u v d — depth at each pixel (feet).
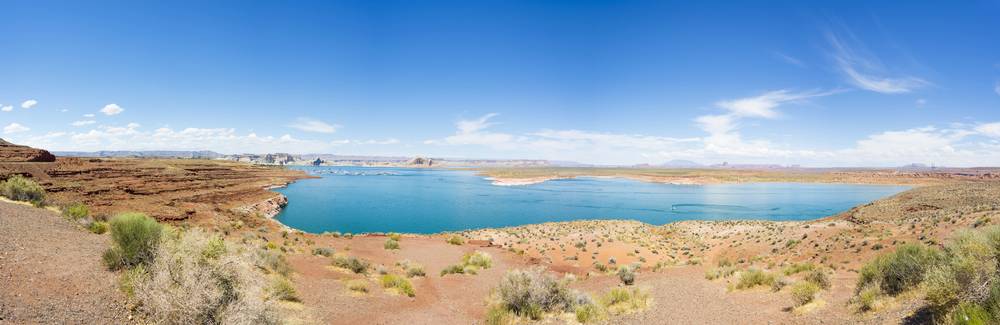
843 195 401.70
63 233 44.73
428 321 43.55
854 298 36.70
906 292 32.78
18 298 24.79
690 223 181.47
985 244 27.30
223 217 131.64
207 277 27.43
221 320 26.13
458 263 84.84
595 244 123.54
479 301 55.06
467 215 241.96
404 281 59.00
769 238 118.93
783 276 53.11
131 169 248.73
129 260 33.88
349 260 67.10
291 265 60.49
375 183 518.37
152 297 26.76
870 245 86.99
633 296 51.93
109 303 27.68
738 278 60.49
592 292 60.90
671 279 67.72
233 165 525.75
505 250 111.04
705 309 45.16
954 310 23.18
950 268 27.50
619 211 267.18
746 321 38.42
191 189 222.48
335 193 362.12
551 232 150.82
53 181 162.50
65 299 26.53
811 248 98.17
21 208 56.54
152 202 142.41
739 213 261.03
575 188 476.13
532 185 528.63
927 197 181.68
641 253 113.91
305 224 201.98
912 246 36.45
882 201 196.65
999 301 20.45
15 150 204.95
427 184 516.73
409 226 203.31
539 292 46.88
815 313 36.40
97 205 119.14
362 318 42.16
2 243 34.09
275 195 274.36
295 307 40.34
